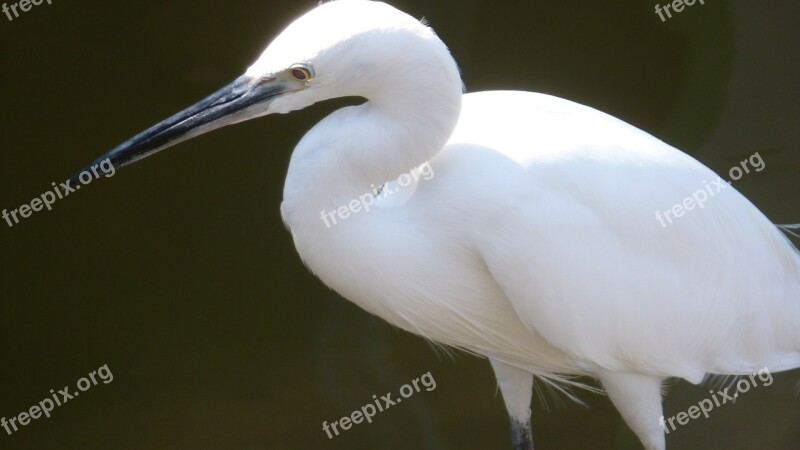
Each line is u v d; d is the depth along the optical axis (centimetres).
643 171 522
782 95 964
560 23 1098
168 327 887
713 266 538
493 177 503
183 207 990
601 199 507
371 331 879
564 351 532
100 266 943
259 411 798
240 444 767
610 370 547
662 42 1068
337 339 873
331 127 482
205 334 880
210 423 787
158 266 943
